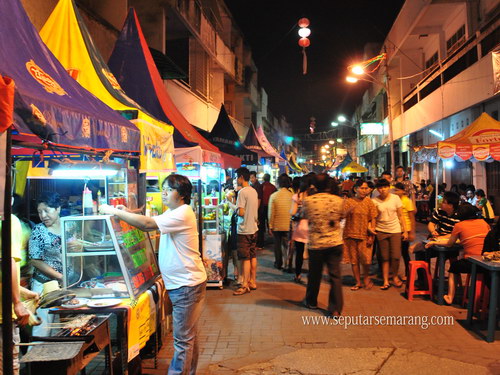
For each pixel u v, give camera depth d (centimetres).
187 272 361
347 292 680
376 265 912
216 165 781
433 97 1970
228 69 2414
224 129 1262
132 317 361
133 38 737
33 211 501
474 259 509
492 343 469
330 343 474
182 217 360
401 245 737
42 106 274
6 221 232
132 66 711
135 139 427
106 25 1030
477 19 1739
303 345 470
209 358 440
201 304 372
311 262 587
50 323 341
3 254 234
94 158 404
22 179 457
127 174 454
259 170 2091
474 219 588
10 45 312
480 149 914
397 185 734
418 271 697
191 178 671
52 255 399
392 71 2981
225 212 845
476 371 401
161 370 412
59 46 527
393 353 444
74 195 539
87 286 388
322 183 584
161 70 1252
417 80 2641
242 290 675
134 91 690
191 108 1752
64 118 297
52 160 344
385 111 3362
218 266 702
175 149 656
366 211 682
